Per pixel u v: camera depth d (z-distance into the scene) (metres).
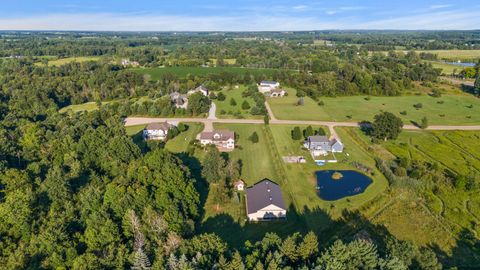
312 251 49.84
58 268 47.75
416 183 81.62
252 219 70.19
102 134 89.81
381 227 68.69
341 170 92.25
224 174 83.75
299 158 98.00
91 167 80.31
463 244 63.97
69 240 53.56
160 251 49.91
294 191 80.81
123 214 60.75
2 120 115.56
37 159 84.38
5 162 74.88
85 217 59.72
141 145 106.44
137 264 46.72
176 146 107.81
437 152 103.94
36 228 56.75
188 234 60.91
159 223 56.75
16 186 65.88
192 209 68.19
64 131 98.00
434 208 75.00
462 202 77.12
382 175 89.00
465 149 106.56
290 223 69.19
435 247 63.38
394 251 50.56
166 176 70.06
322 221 69.56
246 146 107.81
